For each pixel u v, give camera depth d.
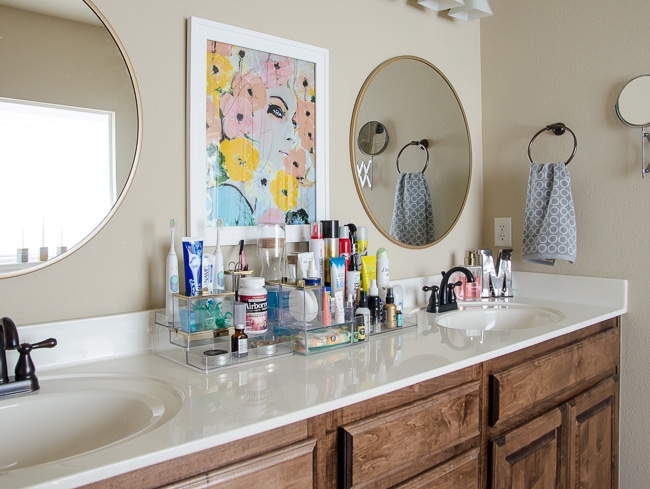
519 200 2.10
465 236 2.16
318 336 1.29
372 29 1.81
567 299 1.96
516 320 1.90
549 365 1.48
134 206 1.29
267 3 1.52
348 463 0.99
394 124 1.88
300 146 1.59
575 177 1.93
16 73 1.12
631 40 1.78
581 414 1.61
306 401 0.94
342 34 1.72
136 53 1.29
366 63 1.79
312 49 1.62
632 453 1.82
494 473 1.30
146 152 1.31
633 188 1.79
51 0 1.17
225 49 1.42
